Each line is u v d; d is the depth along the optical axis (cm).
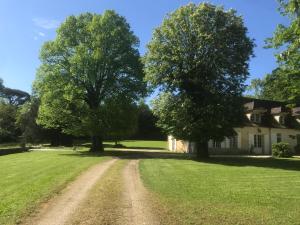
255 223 1195
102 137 5069
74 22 4859
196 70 3831
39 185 1886
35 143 7712
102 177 2192
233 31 3869
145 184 1919
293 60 2562
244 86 3912
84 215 1288
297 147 5762
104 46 4734
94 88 4862
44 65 4847
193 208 1384
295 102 3019
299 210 1364
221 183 1989
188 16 3903
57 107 4816
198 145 4009
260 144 5653
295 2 1532
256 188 1834
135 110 4866
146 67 3975
